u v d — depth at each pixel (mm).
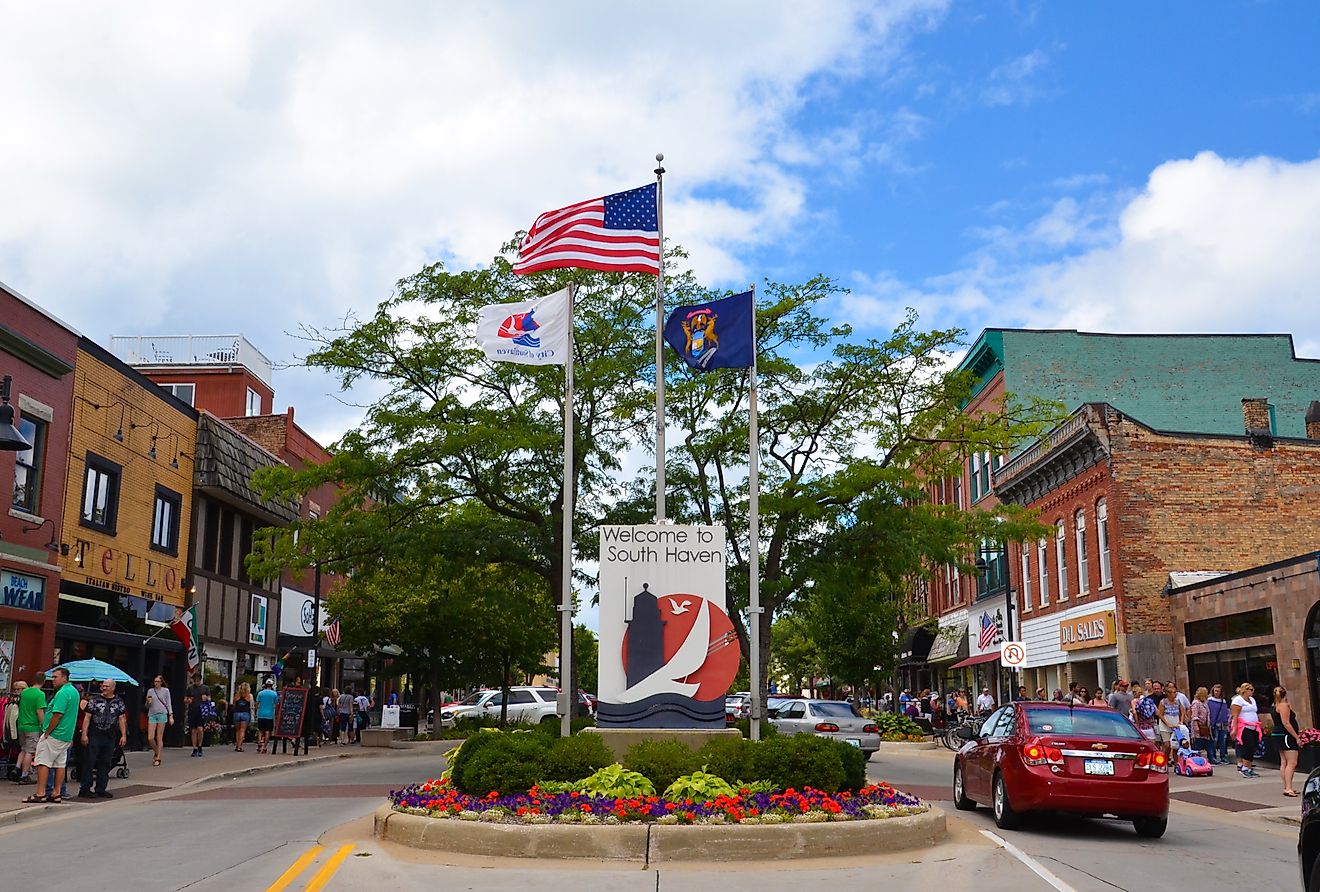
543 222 18891
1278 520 33625
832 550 26969
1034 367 44781
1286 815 17047
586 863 11430
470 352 27594
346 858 11500
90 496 28328
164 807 17438
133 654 30016
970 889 10211
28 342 24766
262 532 27781
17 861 11922
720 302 18609
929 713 46156
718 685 16984
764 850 11758
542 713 40906
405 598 38625
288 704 30047
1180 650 32312
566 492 18344
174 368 48469
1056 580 39281
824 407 28438
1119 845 13531
